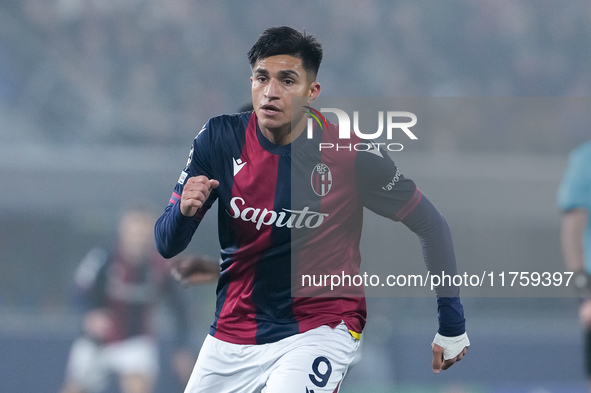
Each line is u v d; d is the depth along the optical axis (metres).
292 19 60.59
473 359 32.84
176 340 30.30
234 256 11.25
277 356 11.08
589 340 18.39
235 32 59.25
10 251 41.47
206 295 39.69
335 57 59.62
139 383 27.06
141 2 57.75
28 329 31.52
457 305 11.38
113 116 49.97
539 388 32.41
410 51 60.91
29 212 40.91
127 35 56.50
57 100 50.00
